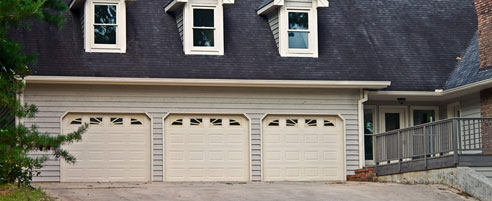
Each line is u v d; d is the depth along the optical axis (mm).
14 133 18109
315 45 27188
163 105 25547
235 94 26047
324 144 26562
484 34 25422
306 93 26547
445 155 22109
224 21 27703
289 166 26266
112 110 25156
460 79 26594
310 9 27391
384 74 27094
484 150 23484
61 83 24688
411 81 27297
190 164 25641
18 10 18094
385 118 28297
